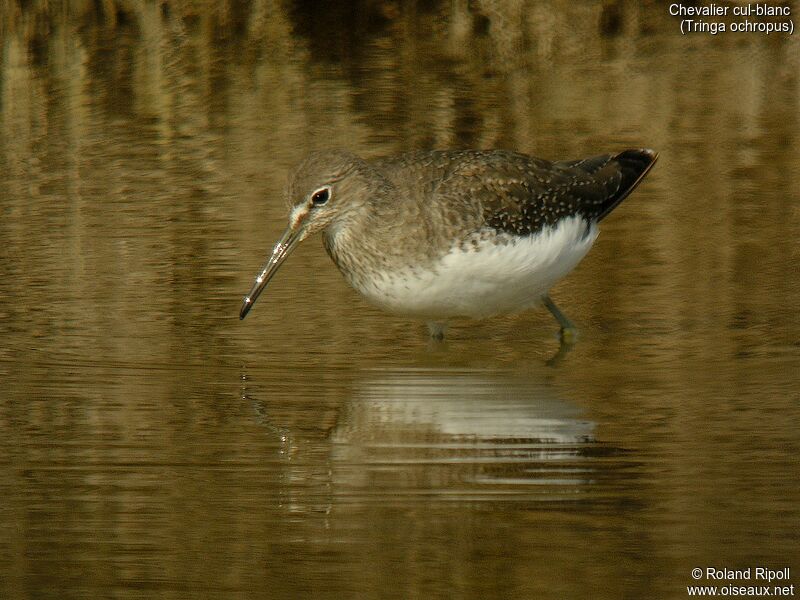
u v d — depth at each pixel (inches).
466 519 367.9
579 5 1015.6
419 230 496.1
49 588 339.0
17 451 414.6
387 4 1029.2
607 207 554.3
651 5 1038.4
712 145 777.6
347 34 1015.6
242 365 492.4
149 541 361.4
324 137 792.3
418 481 392.5
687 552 352.2
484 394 462.9
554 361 499.8
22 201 690.2
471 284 503.8
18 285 575.8
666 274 594.6
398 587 337.7
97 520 371.9
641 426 431.2
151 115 848.9
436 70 943.0
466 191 500.7
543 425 433.1
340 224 506.0
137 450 416.5
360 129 807.1
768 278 585.6
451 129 804.6
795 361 491.5
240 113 848.9
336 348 514.6
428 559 348.5
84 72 927.7
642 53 981.2
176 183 717.9
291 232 508.4
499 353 511.8
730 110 847.1
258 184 713.6
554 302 557.6
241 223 655.8
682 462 402.9
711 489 384.8
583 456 408.8
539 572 344.2
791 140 784.9
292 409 449.7
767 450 410.9
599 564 346.0
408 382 476.4
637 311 552.7
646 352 506.6
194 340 518.6
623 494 382.3
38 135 810.8
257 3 1002.7
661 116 833.5
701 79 916.6
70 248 622.2
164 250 620.4
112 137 805.9
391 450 414.9
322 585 339.3
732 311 549.0
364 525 367.9
